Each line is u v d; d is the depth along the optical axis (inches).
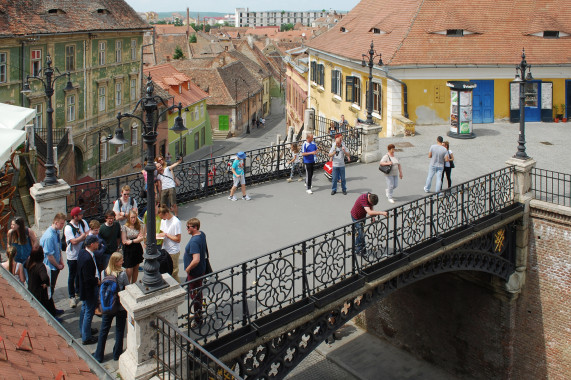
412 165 809.5
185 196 654.5
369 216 462.6
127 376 327.6
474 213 614.5
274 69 3996.1
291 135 1487.5
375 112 1144.2
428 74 1074.1
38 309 339.9
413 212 502.6
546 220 635.5
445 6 1148.5
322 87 1494.8
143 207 585.6
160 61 3823.8
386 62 1057.5
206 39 4995.1
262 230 565.3
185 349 327.6
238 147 2508.6
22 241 418.6
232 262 491.2
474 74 1081.4
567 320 636.7
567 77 1095.6
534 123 1099.3
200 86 2770.7
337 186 707.4
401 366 765.3
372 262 466.0
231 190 668.7
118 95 1700.3
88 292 362.0
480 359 712.4
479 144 933.2
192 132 2326.5
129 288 329.4
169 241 418.9
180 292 335.6
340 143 667.4
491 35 1115.3
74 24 1432.1
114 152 1701.5
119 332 351.3
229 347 366.3
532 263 655.8
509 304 669.3
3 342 260.4
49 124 522.3
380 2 1395.2
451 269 562.6
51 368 266.7
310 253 517.7
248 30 7603.4
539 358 667.4
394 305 800.3
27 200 675.4
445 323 740.7
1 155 445.1
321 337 430.0
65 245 452.4
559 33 1117.7
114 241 429.4
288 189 704.4
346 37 1378.0
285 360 409.1
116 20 1636.3
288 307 402.9
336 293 428.5
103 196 572.4
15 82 1245.1
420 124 1094.4
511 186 636.1
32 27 1282.0
